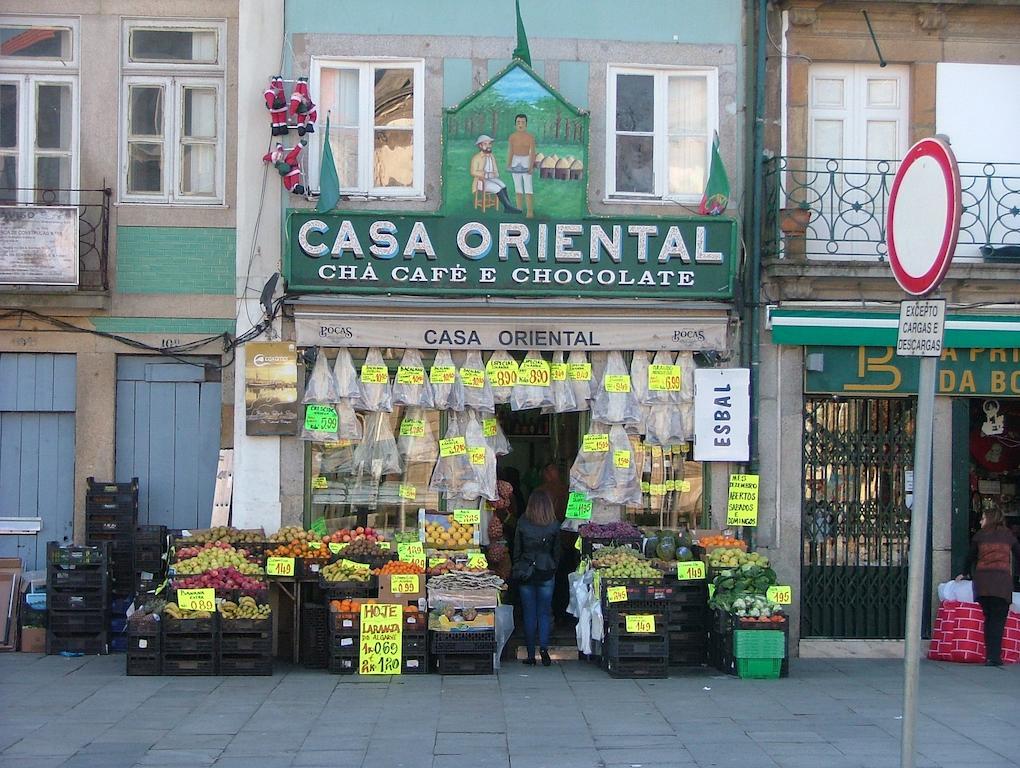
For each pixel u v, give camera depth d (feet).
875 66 44.68
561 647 43.09
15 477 42.55
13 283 40.96
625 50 43.16
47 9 42.88
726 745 29.71
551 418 43.75
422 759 28.22
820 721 32.42
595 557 39.81
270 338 41.63
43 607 40.81
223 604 37.17
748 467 42.57
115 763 27.50
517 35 42.04
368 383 41.52
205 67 43.32
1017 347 43.37
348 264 41.22
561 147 41.83
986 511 42.80
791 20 43.55
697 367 42.63
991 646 41.63
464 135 41.52
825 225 44.04
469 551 40.63
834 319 42.57
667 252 42.04
